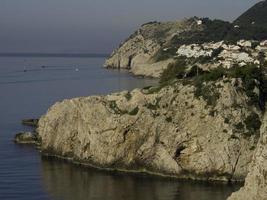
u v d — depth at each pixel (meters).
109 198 107.62
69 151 141.38
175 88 132.25
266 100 131.38
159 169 125.19
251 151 120.56
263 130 84.12
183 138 124.81
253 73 131.12
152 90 137.12
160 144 126.75
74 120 141.12
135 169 127.88
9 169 130.88
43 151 146.25
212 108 125.69
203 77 131.75
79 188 114.44
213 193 110.00
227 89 126.88
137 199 106.75
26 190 113.38
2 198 107.81
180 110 128.38
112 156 130.75
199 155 122.81
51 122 146.75
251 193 83.00
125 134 130.88
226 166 119.94
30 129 184.25
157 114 130.00
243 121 123.81
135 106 133.00
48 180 120.88
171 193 110.31
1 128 187.25
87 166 133.25
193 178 121.19
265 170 81.44
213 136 123.06
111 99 136.88
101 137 132.88
